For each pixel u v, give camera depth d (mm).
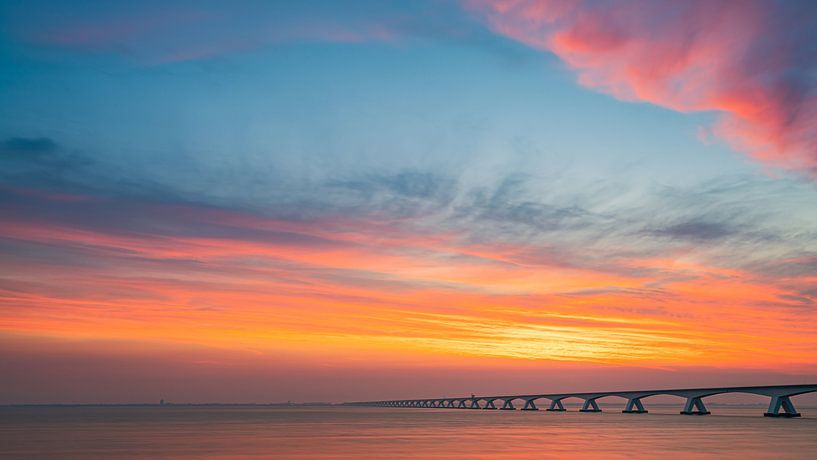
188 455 72125
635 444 86500
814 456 70062
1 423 167000
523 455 71875
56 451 77312
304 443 89312
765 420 176875
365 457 69688
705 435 105125
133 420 194125
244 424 158125
